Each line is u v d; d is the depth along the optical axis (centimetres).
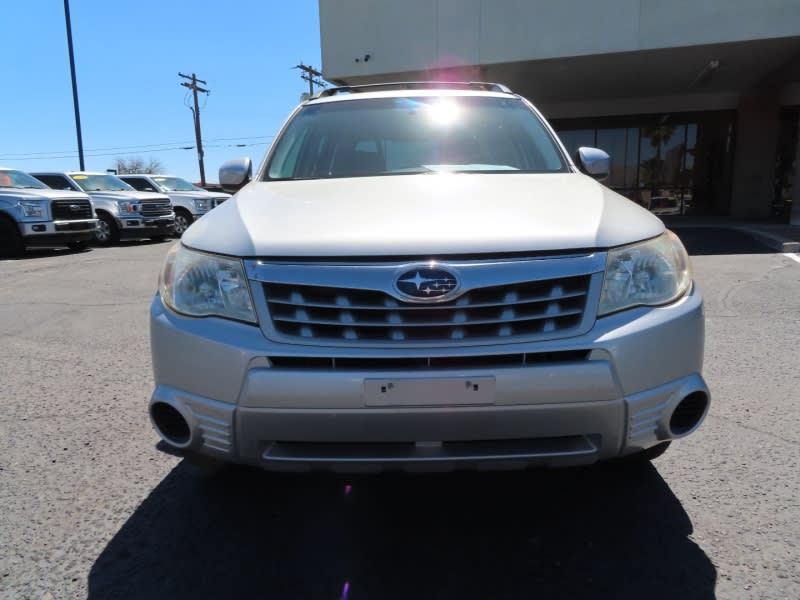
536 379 193
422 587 209
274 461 203
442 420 194
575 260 204
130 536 241
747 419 340
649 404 204
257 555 228
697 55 1295
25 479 286
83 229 1326
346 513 256
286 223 222
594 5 1226
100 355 491
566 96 1797
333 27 1367
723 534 235
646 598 200
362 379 192
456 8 1290
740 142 1811
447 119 352
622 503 258
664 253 221
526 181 280
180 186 2061
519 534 239
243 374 198
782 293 670
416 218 218
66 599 205
